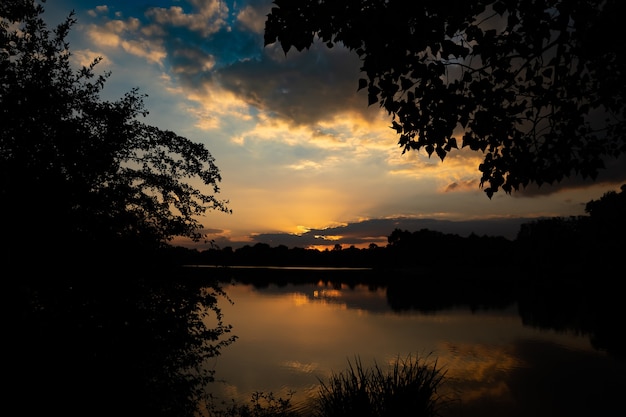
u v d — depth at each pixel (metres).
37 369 3.62
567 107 4.98
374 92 4.59
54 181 3.95
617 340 19.08
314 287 53.16
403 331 21.16
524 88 5.05
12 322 3.60
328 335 19.53
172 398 4.72
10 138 3.84
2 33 4.14
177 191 5.20
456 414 9.83
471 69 4.70
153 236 4.93
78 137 4.17
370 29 3.90
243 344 16.89
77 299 4.10
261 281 65.75
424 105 4.70
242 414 6.34
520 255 88.06
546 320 25.41
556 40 4.18
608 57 4.77
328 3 3.88
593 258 56.88
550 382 12.55
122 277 4.39
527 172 5.15
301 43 4.09
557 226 75.81
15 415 3.47
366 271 125.38
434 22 3.80
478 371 13.69
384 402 5.17
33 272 3.82
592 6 4.15
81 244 4.12
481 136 4.86
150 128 5.02
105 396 3.99
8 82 3.88
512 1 3.82
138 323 4.46
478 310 30.48
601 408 10.48
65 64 4.42
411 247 142.12
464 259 122.12
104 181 4.64
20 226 3.72
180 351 5.04
